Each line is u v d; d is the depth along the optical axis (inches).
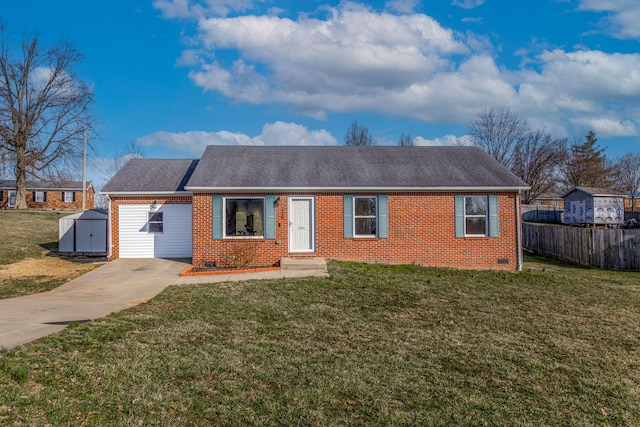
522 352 246.8
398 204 593.3
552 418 167.8
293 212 582.6
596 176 2004.2
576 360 237.1
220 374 197.0
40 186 1861.5
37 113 1316.4
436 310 345.1
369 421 157.6
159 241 636.1
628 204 2138.3
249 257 559.5
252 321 293.7
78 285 443.5
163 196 634.8
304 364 214.1
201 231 562.6
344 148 721.0
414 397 181.0
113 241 631.8
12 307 336.2
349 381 194.1
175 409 160.4
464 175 624.1
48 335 240.2
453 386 194.2
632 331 301.4
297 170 619.2
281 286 419.5
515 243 606.2
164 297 374.6
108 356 210.2
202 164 624.1
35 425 140.5
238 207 573.3
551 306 374.6
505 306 368.2
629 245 663.1
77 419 147.3
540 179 1600.6
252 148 704.4
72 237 662.5
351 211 585.6
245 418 156.1
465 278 502.3
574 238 741.3
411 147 736.3
